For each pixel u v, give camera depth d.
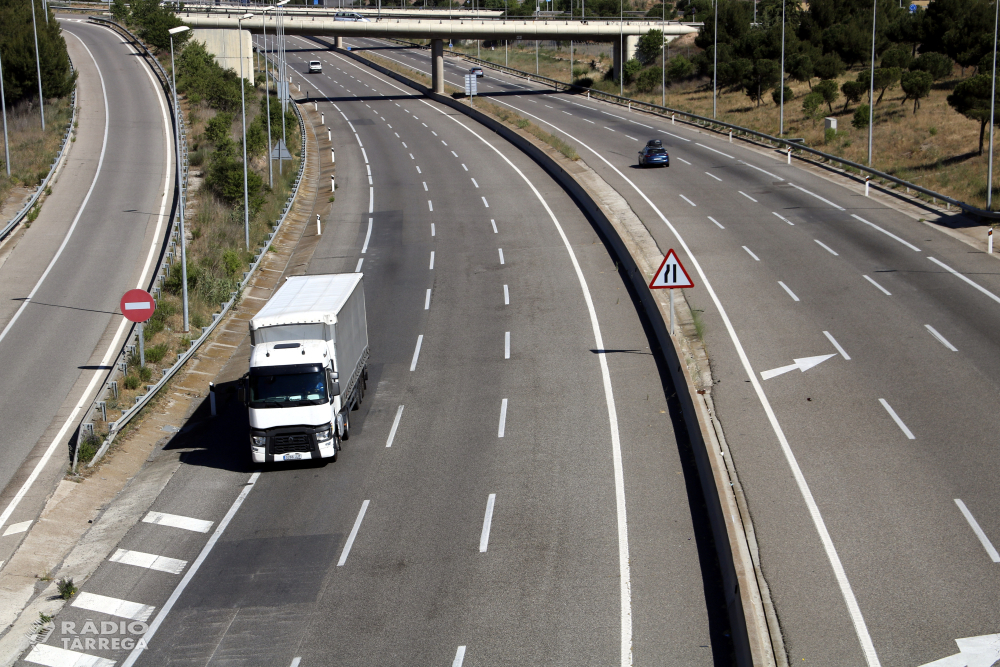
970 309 29.05
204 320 33.03
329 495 19.81
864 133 62.75
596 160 60.19
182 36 87.19
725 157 60.47
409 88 106.69
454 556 16.86
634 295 33.28
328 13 91.19
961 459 19.38
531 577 16.03
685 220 43.72
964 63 76.06
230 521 18.92
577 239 41.53
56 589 16.66
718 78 91.00
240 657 14.09
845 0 96.75
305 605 15.48
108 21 106.44
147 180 53.19
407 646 14.13
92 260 39.91
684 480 19.53
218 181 50.03
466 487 19.77
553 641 14.12
